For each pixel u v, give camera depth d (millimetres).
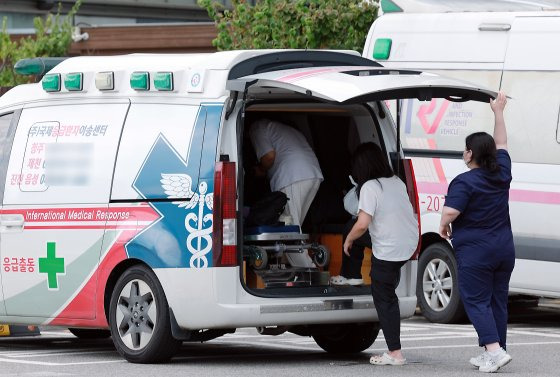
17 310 35062
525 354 35344
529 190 42875
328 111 34188
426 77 31828
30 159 34938
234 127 31750
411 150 46094
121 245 32500
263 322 31516
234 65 32062
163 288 31719
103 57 34875
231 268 31219
